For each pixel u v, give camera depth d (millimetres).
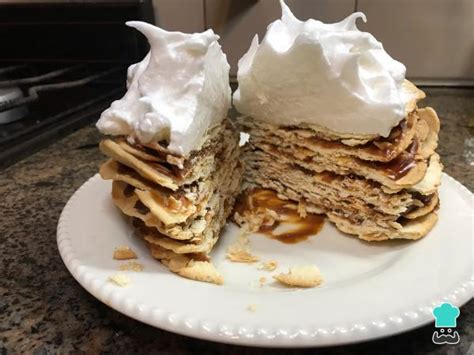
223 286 192
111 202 238
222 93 237
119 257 197
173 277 190
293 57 227
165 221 195
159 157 204
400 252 214
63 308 185
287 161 261
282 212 260
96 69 428
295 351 166
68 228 216
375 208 232
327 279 205
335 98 228
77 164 307
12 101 324
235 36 424
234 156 264
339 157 240
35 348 166
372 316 164
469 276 183
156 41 209
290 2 411
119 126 210
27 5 414
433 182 233
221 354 164
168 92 209
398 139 228
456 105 393
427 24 413
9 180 288
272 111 254
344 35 232
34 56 431
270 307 170
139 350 165
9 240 228
